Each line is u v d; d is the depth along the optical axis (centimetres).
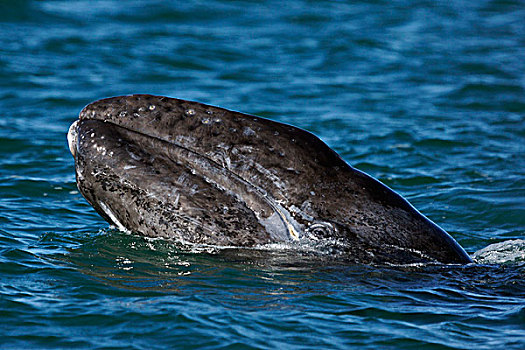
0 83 7250
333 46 9319
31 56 8206
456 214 4391
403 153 5688
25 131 5891
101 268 3086
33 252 3316
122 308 2702
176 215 3067
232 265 3033
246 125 3108
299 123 6456
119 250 3181
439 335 2552
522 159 5550
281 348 2447
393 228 3077
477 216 4347
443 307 2773
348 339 2517
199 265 3045
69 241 3509
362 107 7056
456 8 11481
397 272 2998
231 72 8156
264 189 3058
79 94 7056
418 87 7825
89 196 3166
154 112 3120
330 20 10556
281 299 2805
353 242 3044
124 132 3119
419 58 8956
